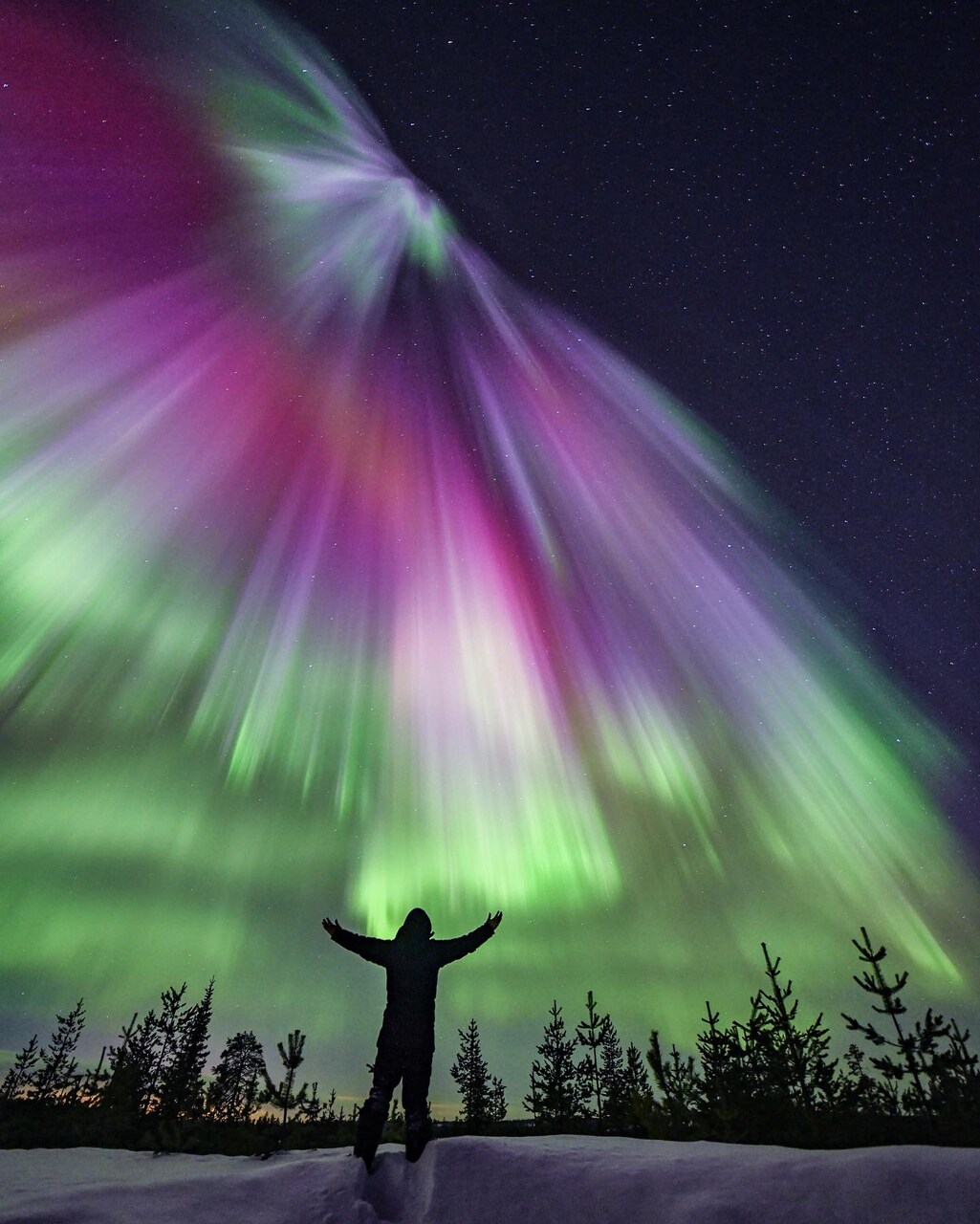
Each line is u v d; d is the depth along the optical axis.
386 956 6.32
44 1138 8.32
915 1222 3.64
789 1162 4.36
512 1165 4.79
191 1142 7.42
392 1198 4.95
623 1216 4.14
